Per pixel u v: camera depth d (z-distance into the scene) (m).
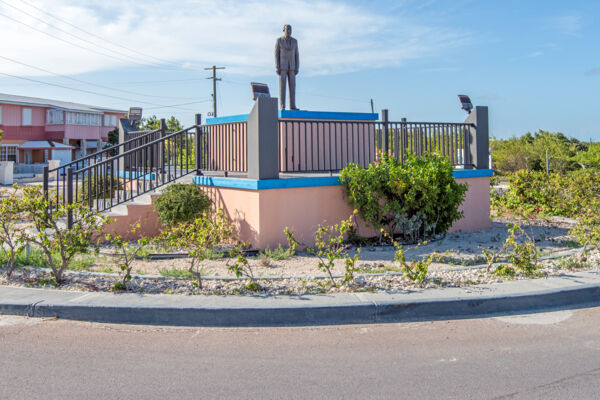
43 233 6.62
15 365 4.11
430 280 6.54
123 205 10.34
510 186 14.55
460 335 4.91
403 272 6.55
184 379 3.85
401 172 9.34
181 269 7.41
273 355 4.37
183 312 5.25
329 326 5.22
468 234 10.86
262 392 3.62
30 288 6.15
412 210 9.80
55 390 3.64
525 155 36.44
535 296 5.80
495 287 6.13
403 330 5.08
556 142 37.94
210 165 10.58
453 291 5.95
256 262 8.09
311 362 4.20
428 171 9.46
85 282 6.47
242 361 4.23
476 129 11.39
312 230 9.34
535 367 4.07
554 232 11.12
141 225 10.08
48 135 44.56
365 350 4.49
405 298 5.63
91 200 9.71
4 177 29.62
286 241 9.05
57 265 7.43
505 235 10.73
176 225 9.15
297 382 3.80
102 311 5.32
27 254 7.70
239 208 9.32
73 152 46.66
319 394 3.59
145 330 5.06
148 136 12.33
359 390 3.66
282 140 11.51
